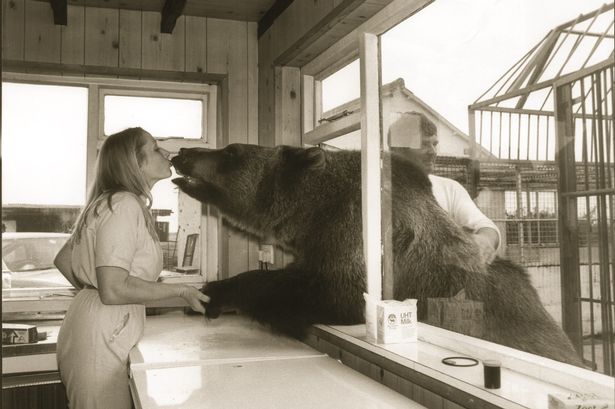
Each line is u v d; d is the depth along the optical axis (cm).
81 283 224
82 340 207
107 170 222
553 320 130
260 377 180
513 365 144
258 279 266
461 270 168
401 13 202
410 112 198
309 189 257
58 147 338
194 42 347
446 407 149
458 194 168
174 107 353
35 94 336
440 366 155
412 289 197
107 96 345
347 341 208
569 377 125
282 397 157
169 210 344
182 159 313
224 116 349
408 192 199
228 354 215
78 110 341
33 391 291
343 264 234
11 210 330
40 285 332
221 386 169
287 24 295
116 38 336
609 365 115
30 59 323
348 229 234
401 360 169
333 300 235
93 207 213
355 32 241
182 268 344
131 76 345
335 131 263
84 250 213
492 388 133
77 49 330
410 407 150
